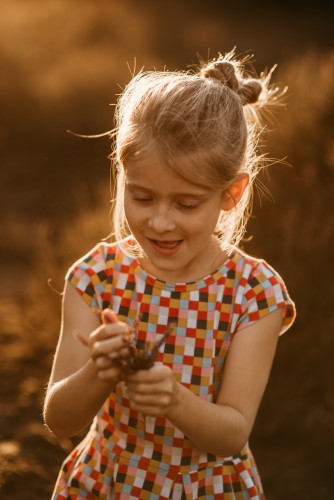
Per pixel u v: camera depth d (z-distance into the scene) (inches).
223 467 71.8
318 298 163.5
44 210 324.2
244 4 724.0
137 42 501.4
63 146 381.4
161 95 65.3
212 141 64.7
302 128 193.6
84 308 71.9
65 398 64.8
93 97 398.3
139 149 63.7
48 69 414.6
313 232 170.2
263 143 193.9
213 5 708.0
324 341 160.1
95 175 359.3
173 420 63.4
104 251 73.5
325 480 148.1
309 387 159.3
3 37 414.9
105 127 388.8
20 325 189.3
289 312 72.9
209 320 71.4
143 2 638.5
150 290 71.8
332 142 188.4
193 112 64.7
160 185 63.9
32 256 277.4
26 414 157.6
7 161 369.4
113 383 63.4
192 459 71.2
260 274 72.2
